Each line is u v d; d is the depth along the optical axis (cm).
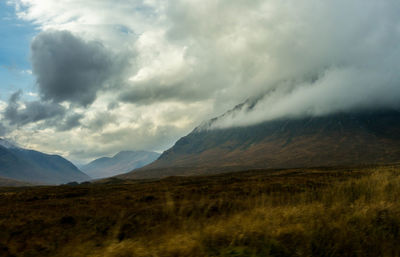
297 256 577
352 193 1035
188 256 579
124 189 5019
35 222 1330
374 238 636
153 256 581
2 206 2886
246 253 584
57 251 726
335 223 695
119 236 736
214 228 686
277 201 979
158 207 1203
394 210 784
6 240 905
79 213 1625
